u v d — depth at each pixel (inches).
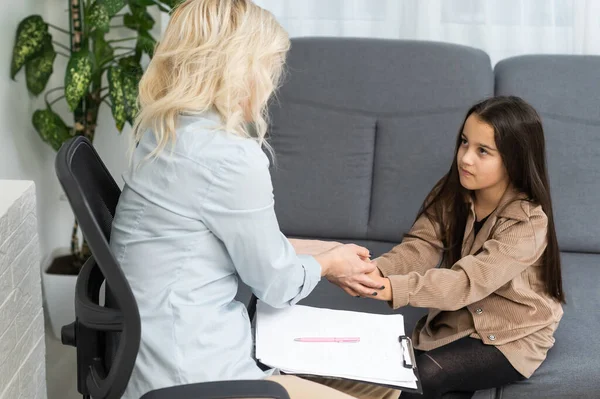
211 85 51.4
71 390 89.0
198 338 50.8
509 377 67.4
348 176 91.4
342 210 91.1
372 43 93.4
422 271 72.2
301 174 91.7
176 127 52.1
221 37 51.3
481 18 102.1
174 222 50.6
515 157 66.2
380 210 91.0
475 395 69.7
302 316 59.2
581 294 80.0
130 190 52.7
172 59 52.3
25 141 99.7
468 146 67.2
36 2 101.3
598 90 90.7
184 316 50.7
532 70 91.9
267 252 51.4
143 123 52.9
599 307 77.5
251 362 53.2
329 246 69.7
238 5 52.4
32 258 62.2
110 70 92.5
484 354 67.0
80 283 51.9
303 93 92.2
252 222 50.3
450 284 65.3
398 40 94.0
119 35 108.0
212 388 46.4
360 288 64.9
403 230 90.4
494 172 66.7
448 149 90.4
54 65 107.1
